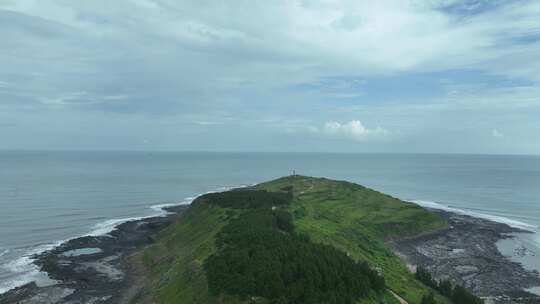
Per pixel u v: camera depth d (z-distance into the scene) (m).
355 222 101.50
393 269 68.44
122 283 69.62
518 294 66.31
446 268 79.44
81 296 63.31
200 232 82.12
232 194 106.94
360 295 47.38
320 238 73.62
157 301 53.56
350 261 55.03
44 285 68.19
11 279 70.94
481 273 76.75
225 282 45.88
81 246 93.25
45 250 90.31
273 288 43.00
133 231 109.62
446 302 55.91
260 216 76.69
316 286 44.25
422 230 107.06
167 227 105.06
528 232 112.44
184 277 55.25
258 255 50.25
